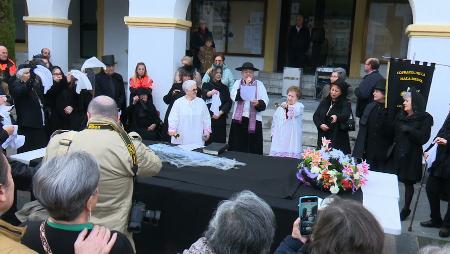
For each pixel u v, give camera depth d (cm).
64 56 870
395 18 1010
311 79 1027
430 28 600
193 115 510
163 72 736
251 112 602
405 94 457
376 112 489
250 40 1104
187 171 356
